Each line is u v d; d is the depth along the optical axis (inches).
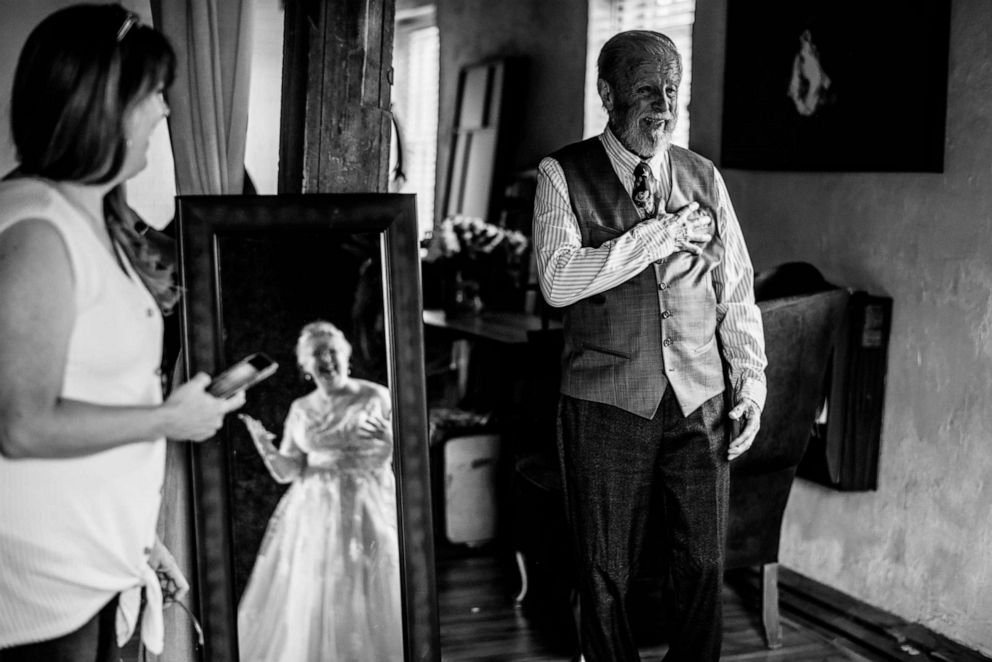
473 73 266.4
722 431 110.3
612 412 108.0
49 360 64.3
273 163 121.4
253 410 95.6
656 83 104.4
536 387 164.7
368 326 98.0
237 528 95.4
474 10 273.6
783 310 122.2
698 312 108.7
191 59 102.7
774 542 134.4
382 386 98.3
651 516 120.6
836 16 143.9
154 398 74.9
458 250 221.1
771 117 158.2
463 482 170.4
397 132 117.0
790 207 159.0
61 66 65.3
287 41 112.1
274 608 96.5
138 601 76.4
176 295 92.0
